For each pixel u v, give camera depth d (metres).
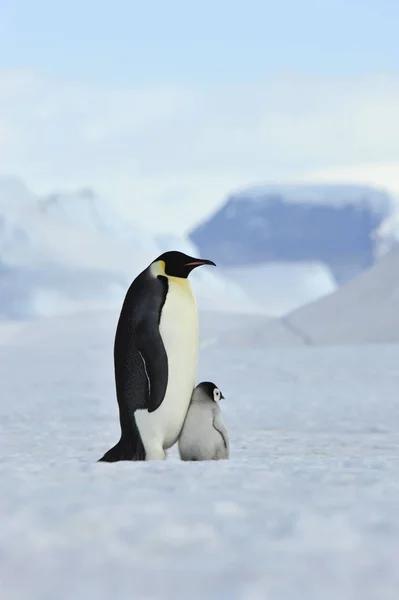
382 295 166.25
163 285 25.06
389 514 12.82
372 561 9.73
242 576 8.98
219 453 24.42
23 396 61.47
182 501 13.91
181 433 24.72
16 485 15.99
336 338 152.00
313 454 28.17
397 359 96.06
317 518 12.41
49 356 123.75
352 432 37.97
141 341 24.59
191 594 8.25
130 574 9.12
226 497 14.41
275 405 51.94
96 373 89.12
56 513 12.80
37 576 9.15
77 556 10.07
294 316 165.38
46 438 35.44
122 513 12.80
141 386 24.61
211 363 97.31
